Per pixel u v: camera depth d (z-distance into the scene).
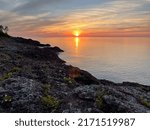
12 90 23.16
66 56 135.62
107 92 24.59
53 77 33.69
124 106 21.08
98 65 104.56
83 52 172.38
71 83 30.45
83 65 102.31
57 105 21.47
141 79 77.06
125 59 138.62
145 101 28.72
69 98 23.17
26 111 20.67
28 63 51.78
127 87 41.69
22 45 128.38
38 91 23.72
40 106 21.23
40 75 34.34
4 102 21.48
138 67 103.75
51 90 25.64
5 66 43.12
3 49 84.19
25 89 23.28
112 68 97.19
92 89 24.41
